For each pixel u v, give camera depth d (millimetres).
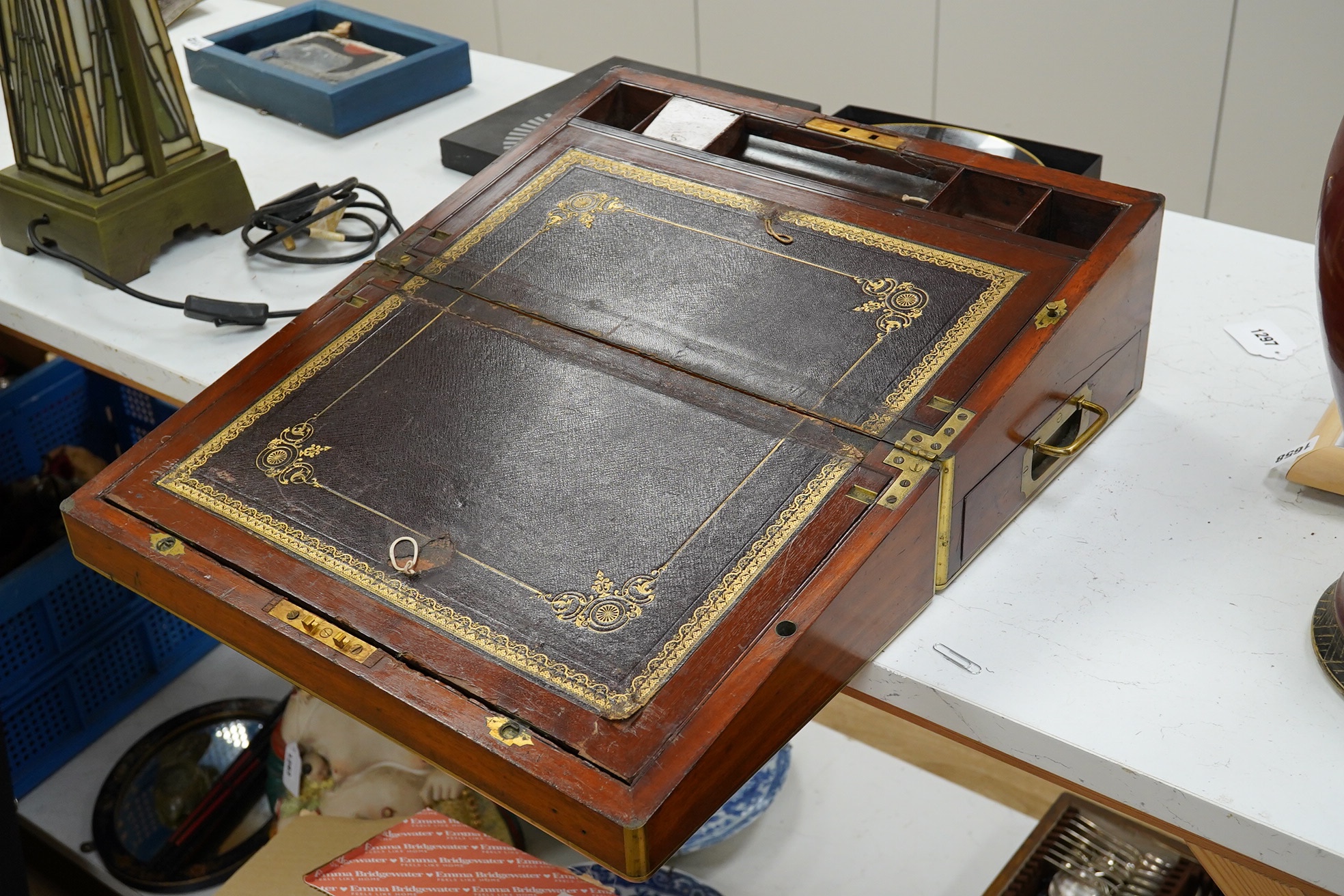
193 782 1684
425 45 1874
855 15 2887
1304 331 1251
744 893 1508
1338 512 1029
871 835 1576
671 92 1344
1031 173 1147
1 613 1598
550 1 3316
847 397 972
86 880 1758
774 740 855
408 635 874
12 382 1856
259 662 955
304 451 1019
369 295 1149
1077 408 1063
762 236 1124
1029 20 2664
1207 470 1084
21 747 1689
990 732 897
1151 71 2586
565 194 1217
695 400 993
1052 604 967
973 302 1021
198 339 1306
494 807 1508
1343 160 744
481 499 952
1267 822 799
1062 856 1414
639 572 881
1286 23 2385
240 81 1818
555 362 1048
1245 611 946
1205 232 1430
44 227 1426
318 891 1216
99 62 1317
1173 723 865
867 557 861
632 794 764
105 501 1009
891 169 1224
